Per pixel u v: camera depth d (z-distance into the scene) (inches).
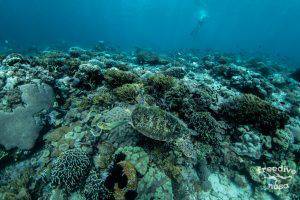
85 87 83.7
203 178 61.7
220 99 90.6
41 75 80.4
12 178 55.2
